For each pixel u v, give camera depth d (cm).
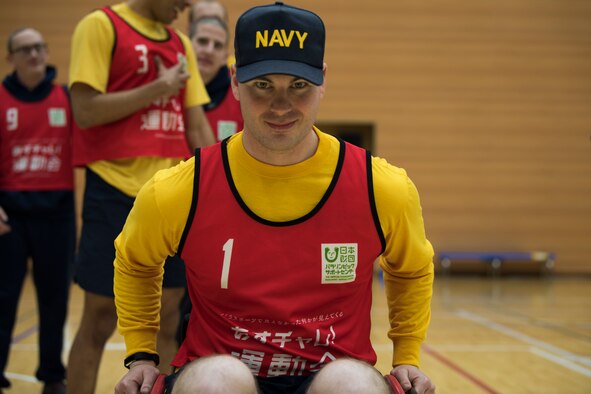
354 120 1068
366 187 160
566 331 599
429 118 1075
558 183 1088
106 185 255
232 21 1037
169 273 262
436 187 1077
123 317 176
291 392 162
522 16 1082
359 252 162
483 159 1080
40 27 1033
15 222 362
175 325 278
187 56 284
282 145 150
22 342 519
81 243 259
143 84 262
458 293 877
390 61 1071
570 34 1087
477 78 1079
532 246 1084
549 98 1087
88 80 250
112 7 264
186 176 161
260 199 158
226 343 164
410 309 178
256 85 148
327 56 1065
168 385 149
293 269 160
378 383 141
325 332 164
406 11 1071
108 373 405
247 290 160
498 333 586
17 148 377
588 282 1021
